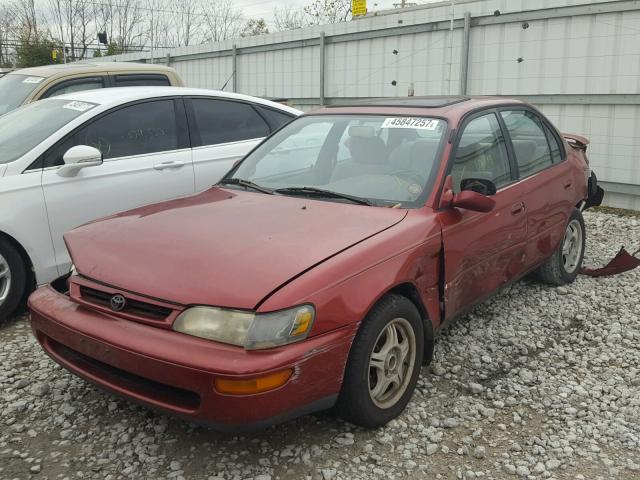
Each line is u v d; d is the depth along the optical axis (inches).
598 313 191.9
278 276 108.3
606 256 255.6
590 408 137.1
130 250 121.4
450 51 417.7
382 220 131.3
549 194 186.4
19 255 179.2
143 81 314.2
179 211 140.0
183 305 106.2
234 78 625.3
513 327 180.1
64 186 186.7
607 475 114.3
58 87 284.8
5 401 136.8
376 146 156.0
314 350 105.9
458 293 145.0
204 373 100.3
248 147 237.9
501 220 158.9
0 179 177.0
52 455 117.7
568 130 370.3
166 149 216.1
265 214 134.9
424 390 142.7
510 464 116.6
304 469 113.8
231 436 123.2
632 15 331.3
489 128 167.6
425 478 112.4
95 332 112.0
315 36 518.9
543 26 369.4
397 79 460.8
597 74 350.9
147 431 125.2
